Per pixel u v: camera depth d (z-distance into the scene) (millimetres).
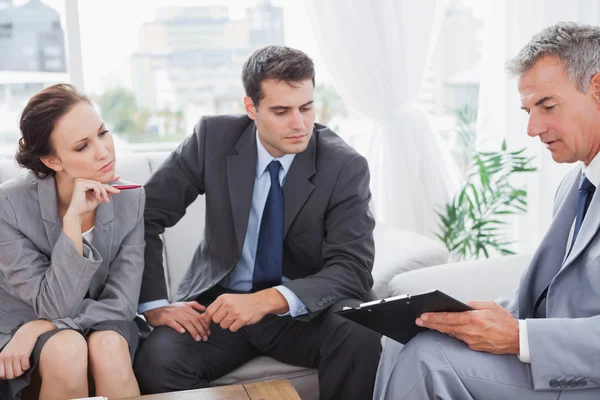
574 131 1527
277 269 2062
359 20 2980
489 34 3230
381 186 3117
